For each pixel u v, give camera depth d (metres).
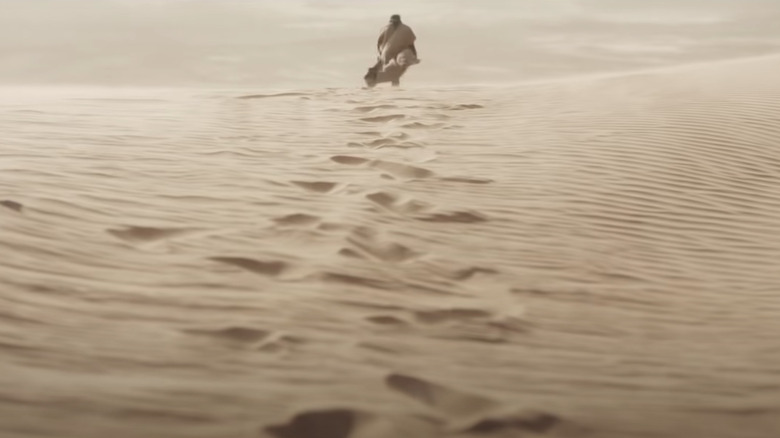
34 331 4.01
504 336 4.71
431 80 36.66
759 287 6.20
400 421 3.31
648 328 5.09
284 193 7.43
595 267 6.24
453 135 11.05
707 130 11.20
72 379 3.46
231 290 5.00
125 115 11.80
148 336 4.15
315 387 3.63
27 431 2.95
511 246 6.56
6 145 8.66
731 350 4.72
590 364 4.29
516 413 3.46
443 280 5.70
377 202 7.46
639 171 9.16
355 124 11.83
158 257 5.51
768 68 16.98
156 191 7.17
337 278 5.40
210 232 6.17
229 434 3.09
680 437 3.39
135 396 3.33
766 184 9.23
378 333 4.52
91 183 7.20
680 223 7.66
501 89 16.22
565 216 7.47
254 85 36.34
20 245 5.29
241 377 3.71
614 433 3.38
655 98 13.73
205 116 12.05
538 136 10.91
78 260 5.24
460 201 7.65
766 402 3.83
